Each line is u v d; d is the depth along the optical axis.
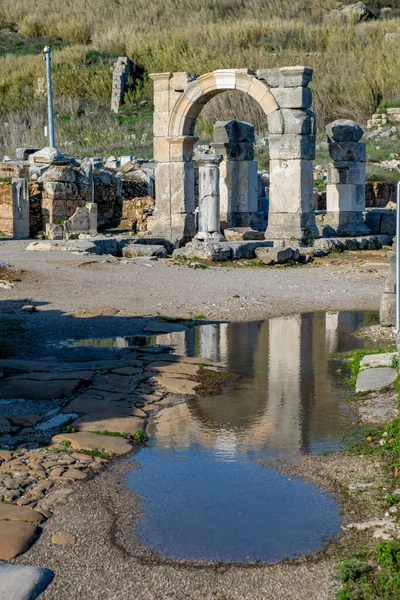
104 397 8.72
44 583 4.80
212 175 21.72
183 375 9.73
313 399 8.75
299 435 7.53
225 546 5.26
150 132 42.56
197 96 23.17
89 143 41.00
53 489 6.21
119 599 4.64
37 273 17.00
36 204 26.48
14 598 4.61
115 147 39.97
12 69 52.12
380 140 40.94
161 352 11.04
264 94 22.11
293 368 10.17
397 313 10.79
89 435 7.40
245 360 10.62
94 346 11.34
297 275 18.55
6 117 44.97
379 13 63.31
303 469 6.63
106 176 28.47
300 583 4.77
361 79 45.06
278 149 22.14
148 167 32.25
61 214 26.58
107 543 5.31
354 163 24.78
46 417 7.98
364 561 4.99
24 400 8.55
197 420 8.05
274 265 20.44
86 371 9.69
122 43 54.38
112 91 47.00
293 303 14.91
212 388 9.24
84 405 8.35
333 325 12.96
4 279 16.20
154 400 8.70
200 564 5.03
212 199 21.81
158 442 7.38
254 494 6.13
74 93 48.06
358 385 9.09
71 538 5.39
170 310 14.02
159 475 6.55
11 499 5.99
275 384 9.41
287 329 12.69
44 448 7.08
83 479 6.45
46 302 14.40
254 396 8.91
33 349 11.11
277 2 63.66
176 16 62.47
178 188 23.75
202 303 14.71
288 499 6.02
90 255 20.06
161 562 5.06
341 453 6.98
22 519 5.63
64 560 5.09
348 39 51.66
